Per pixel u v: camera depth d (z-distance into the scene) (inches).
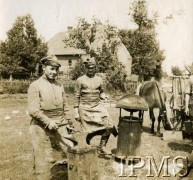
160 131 363.3
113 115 466.0
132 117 237.8
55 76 181.9
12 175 202.1
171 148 278.7
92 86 248.5
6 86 839.1
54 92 180.2
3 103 589.3
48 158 171.5
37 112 170.4
